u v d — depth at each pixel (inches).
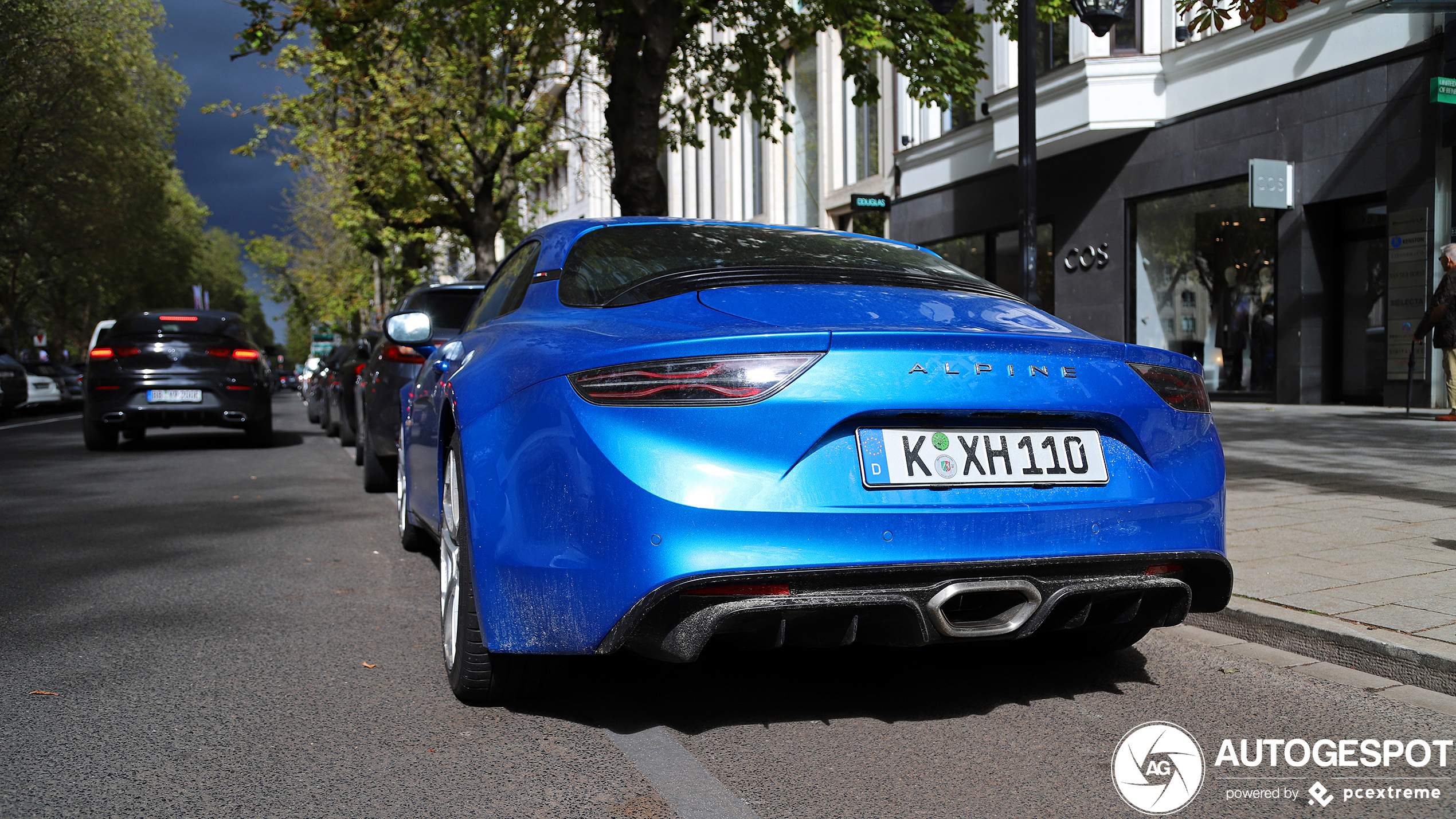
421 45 491.5
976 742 106.6
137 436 587.2
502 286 161.6
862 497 96.4
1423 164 468.8
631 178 402.3
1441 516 216.4
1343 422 428.8
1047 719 113.6
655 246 134.7
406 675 132.3
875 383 97.3
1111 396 106.0
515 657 113.6
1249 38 549.0
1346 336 521.7
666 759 102.3
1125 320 633.0
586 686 126.4
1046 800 92.4
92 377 486.3
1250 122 550.6
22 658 140.7
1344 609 143.2
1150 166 611.8
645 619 94.4
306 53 756.6
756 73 514.3
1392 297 486.9
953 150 768.3
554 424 101.1
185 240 2509.8
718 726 112.1
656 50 393.7
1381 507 229.6
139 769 100.7
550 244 144.1
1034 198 291.4
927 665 134.3
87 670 135.0
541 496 101.3
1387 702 119.0
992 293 133.8
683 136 562.3
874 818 88.6
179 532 251.4
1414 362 478.9
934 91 466.3
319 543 234.8
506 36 725.3
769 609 93.3
